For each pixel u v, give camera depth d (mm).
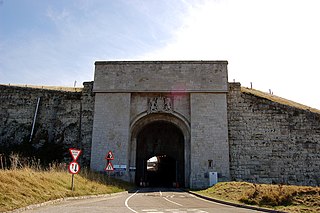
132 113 29359
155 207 12352
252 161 27453
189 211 11211
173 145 33031
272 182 26781
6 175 12672
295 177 26781
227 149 27453
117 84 29594
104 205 12547
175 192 23031
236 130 28328
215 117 28375
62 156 29094
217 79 29203
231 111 28875
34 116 30828
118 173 27484
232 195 16828
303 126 27891
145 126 31000
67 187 15891
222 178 26766
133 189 24375
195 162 27359
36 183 13664
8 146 29984
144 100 29641
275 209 12242
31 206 10625
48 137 30156
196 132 28062
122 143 28250
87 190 17000
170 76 29516
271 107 28578
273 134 27922
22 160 27266
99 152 28172
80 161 28844
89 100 30484
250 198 14680
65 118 30469
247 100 29062
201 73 29453
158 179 43781
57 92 31406
